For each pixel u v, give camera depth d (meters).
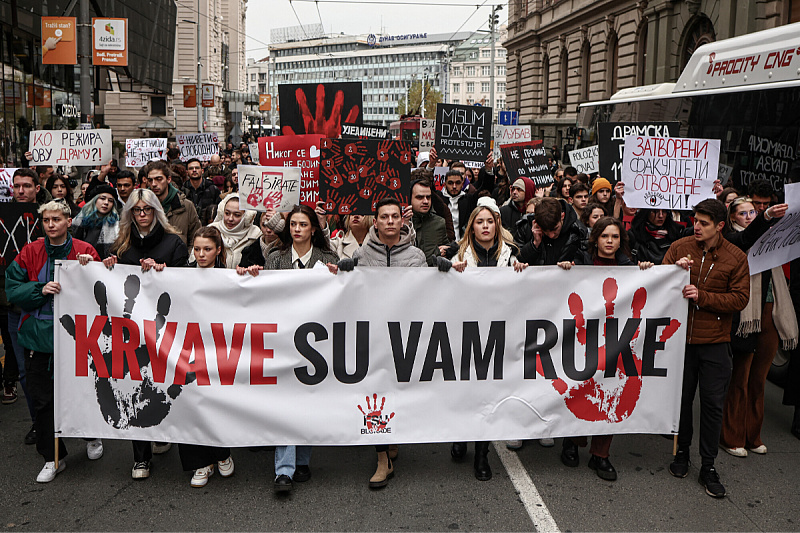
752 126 8.52
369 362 4.87
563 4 36.88
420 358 4.90
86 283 4.83
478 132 10.45
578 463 5.18
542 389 4.99
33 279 4.88
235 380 4.82
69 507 4.43
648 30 27.06
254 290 4.81
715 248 4.91
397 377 4.89
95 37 15.41
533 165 10.19
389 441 4.87
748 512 4.43
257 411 4.80
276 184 5.60
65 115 24.53
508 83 46.78
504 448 5.50
